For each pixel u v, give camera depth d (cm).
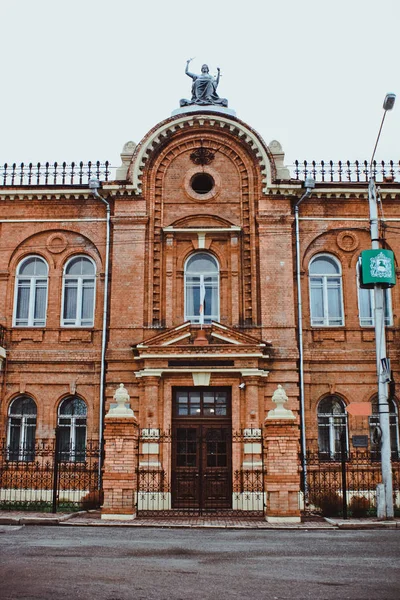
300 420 2341
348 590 900
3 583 912
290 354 2359
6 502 2184
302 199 2517
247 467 2233
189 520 1825
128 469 1859
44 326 2484
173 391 2350
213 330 2336
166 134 2552
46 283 2545
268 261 2447
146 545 1315
